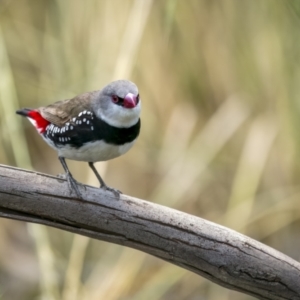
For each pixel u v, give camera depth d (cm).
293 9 1082
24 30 1308
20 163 1059
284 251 1222
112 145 746
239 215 1137
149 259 1168
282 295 702
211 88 1252
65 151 768
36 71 1294
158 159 1248
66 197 675
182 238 686
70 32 1228
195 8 1202
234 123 1236
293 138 1184
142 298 1050
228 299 1148
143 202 689
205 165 1211
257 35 1195
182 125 1250
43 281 1062
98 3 1194
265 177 1219
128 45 1069
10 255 1241
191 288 1158
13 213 681
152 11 1191
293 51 1161
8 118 1076
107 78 1168
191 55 1232
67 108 766
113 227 686
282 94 1175
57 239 1193
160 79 1232
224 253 688
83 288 1070
